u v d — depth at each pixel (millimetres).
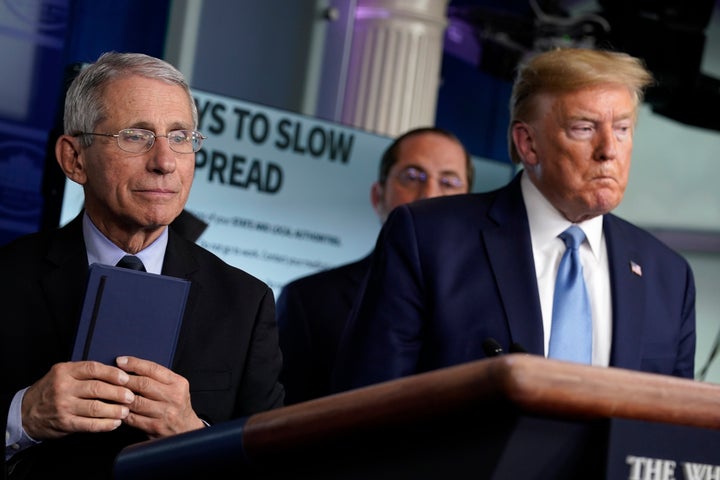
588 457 1037
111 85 2510
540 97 2664
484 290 2678
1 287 2504
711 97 6973
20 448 2246
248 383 2594
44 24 5238
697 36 6891
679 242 7719
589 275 2734
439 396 1006
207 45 5809
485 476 1011
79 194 4129
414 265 2717
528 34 6938
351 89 6297
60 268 2549
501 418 1002
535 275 2682
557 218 2736
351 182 5113
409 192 4547
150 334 2205
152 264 2613
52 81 5250
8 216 5113
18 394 2248
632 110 2635
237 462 1225
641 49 6848
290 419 1154
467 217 2793
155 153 2490
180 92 2562
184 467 1284
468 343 2641
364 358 2689
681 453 1059
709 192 7750
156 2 5613
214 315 2607
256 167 4855
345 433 1099
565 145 2609
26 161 5164
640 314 2693
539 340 2609
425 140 4582
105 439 2322
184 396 2217
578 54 2639
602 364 2648
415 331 2693
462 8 6941
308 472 1177
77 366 2154
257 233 4859
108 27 5434
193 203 4711
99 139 2498
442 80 7027
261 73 6055
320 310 4246
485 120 7332
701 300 7543
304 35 6219
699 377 7246
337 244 5074
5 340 2453
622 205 7910
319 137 5016
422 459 1062
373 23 6301
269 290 2730
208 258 2723
